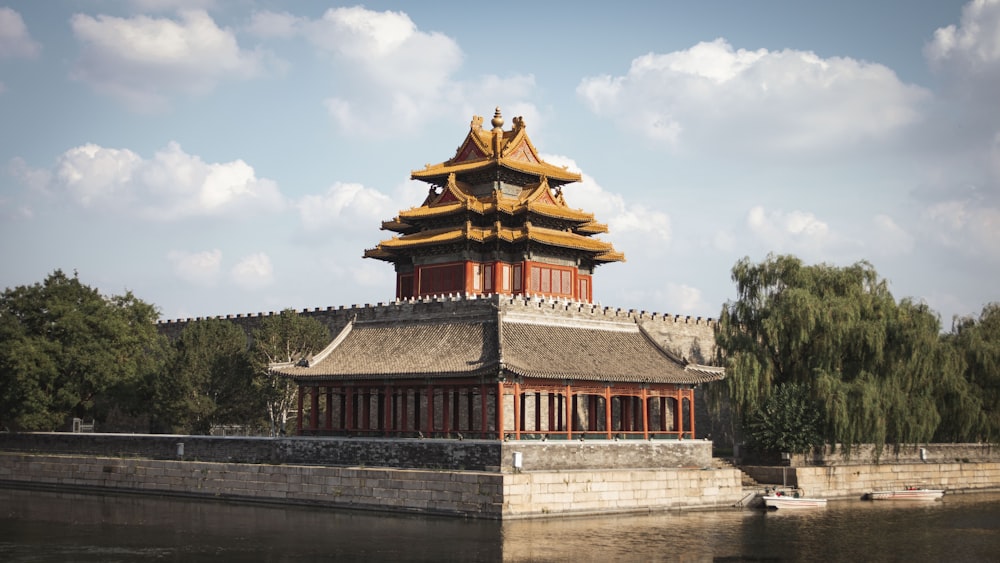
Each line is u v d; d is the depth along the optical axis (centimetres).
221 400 11981
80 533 7781
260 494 9388
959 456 11594
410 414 9762
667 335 13138
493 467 8312
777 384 10919
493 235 11300
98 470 10600
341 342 10025
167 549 7144
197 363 11806
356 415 9881
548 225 11944
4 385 11644
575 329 9781
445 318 9600
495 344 8925
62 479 10850
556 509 8319
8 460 11275
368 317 10175
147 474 10238
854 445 10738
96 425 13525
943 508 9688
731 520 8625
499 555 6838
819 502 9625
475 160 12075
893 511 9406
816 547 7475
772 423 10325
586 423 10131
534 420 9869
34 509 9044
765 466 10362
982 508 9694
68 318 11769
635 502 8831
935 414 10700
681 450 9588
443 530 7688
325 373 9506
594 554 6962
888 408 10512
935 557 7162
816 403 10375
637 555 6994
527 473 8188
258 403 11894
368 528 7800
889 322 10788
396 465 8850
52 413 11675
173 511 8850
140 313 12694
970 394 11431
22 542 7431
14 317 11794
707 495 9331
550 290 11756
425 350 9312
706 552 7181
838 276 11181
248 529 7856
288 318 12100
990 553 7300
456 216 11638
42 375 11588
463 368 8706
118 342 12175
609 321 10156
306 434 9719
